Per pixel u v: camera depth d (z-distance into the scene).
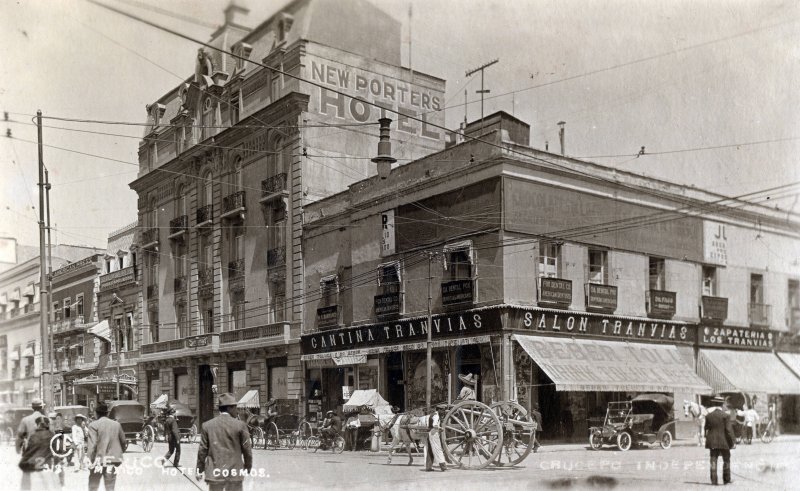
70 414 33.06
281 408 35.50
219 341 43.62
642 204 30.84
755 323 34.03
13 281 65.44
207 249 46.47
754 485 15.01
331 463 21.08
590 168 29.38
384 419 26.94
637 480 15.60
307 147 37.75
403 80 41.28
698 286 32.41
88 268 60.56
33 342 60.47
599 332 28.75
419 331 29.70
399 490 14.50
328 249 35.88
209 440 9.59
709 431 15.15
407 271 30.98
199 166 47.59
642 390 27.72
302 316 37.19
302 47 37.88
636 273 30.41
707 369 31.62
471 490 14.36
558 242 28.16
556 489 14.30
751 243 34.50
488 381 26.83
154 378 51.03
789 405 34.44
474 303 27.59
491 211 27.23
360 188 34.03
